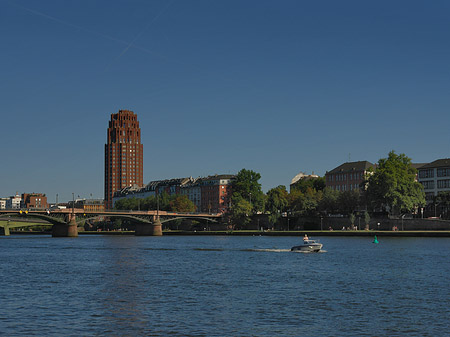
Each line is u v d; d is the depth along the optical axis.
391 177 182.12
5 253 123.75
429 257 99.88
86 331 41.00
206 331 40.91
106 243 171.25
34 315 46.59
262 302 52.50
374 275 73.50
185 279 70.62
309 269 81.75
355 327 42.09
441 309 48.84
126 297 55.81
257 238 195.75
